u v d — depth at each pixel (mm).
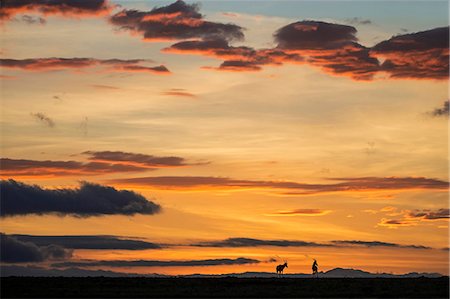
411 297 115438
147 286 131000
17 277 140000
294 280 144750
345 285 133625
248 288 128375
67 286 128500
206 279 144375
